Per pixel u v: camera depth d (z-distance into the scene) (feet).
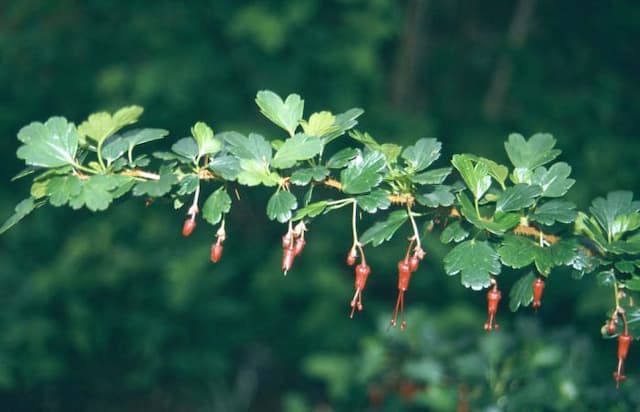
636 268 7.18
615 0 27.17
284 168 6.82
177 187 7.06
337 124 7.09
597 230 7.07
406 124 25.81
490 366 11.59
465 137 26.35
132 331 24.00
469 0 28.58
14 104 26.68
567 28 27.78
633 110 26.73
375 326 24.52
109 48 26.30
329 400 25.20
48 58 26.16
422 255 6.86
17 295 23.53
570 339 12.32
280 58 25.80
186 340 24.79
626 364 16.80
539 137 7.40
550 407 11.04
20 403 22.82
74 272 23.84
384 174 6.88
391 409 13.74
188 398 24.85
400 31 26.17
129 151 6.98
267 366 26.08
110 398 24.07
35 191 6.82
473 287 6.62
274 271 24.81
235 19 24.62
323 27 25.70
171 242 25.03
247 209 25.98
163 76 24.44
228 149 6.88
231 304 24.75
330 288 24.44
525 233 7.01
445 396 12.03
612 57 27.66
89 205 6.64
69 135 6.82
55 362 22.54
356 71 25.67
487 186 6.82
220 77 25.63
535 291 6.89
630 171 21.91
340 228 24.93
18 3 26.61
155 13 25.81
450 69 28.40
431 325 13.80
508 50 26.96
